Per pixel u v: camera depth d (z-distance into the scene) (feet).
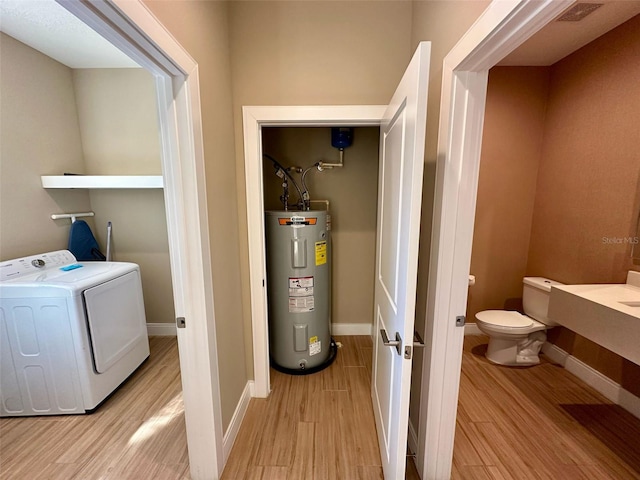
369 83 5.28
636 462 4.68
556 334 7.68
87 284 5.69
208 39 4.12
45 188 7.13
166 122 3.49
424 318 4.42
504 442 5.06
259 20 5.13
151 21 2.62
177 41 3.18
